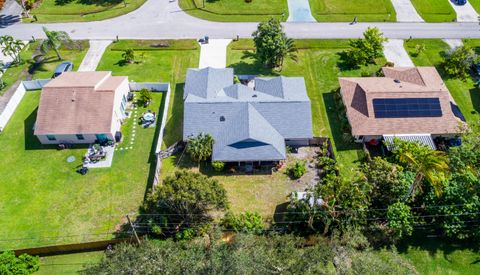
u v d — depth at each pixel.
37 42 69.56
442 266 39.66
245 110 50.59
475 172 42.03
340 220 39.62
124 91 56.78
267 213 44.03
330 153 49.78
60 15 76.50
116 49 67.94
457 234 39.97
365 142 51.44
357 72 63.28
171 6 78.69
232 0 80.19
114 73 63.09
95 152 49.72
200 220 42.25
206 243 40.06
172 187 38.72
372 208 42.03
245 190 46.44
